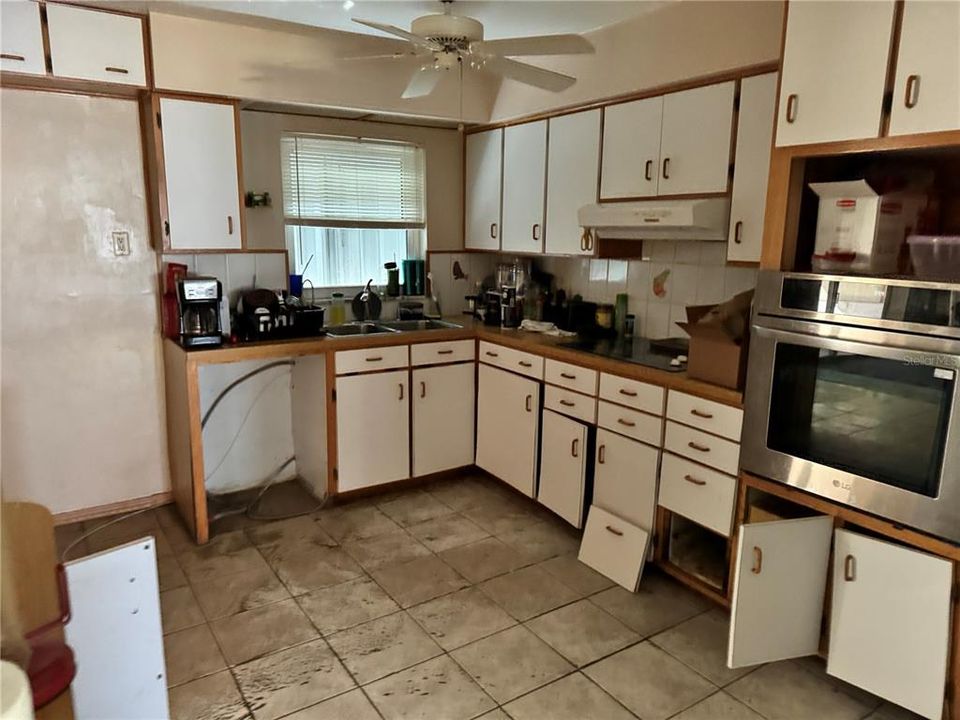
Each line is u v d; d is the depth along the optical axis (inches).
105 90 118.1
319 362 133.1
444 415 148.1
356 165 154.3
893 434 75.5
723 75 103.6
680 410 102.7
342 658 90.7
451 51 90.7
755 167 100.1
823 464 83.2
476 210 164.6
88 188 122.4
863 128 76.4
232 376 143.3
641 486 111.0
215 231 125.7
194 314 122.1
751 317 91.0
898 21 72.1
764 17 96.7
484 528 130.3
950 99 68.6
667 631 98.0
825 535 84.1
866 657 80.5
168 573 112.0
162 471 138.3
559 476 127.5
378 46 135.2
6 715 38.4
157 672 67.9
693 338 101.0
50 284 121.8
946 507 71.4
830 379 81.4
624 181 122.6
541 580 111.5
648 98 116.3
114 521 131.0
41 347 122.7
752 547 80.7
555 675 87.9
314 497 143.8
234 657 90.6
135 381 132.6
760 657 85.0
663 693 84.9
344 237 157.9
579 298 151.0
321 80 131.5
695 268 126.4
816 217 89.3
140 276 129.9
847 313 78.4
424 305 167.2
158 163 118.6
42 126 116.9
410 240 168.2
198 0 108.0
